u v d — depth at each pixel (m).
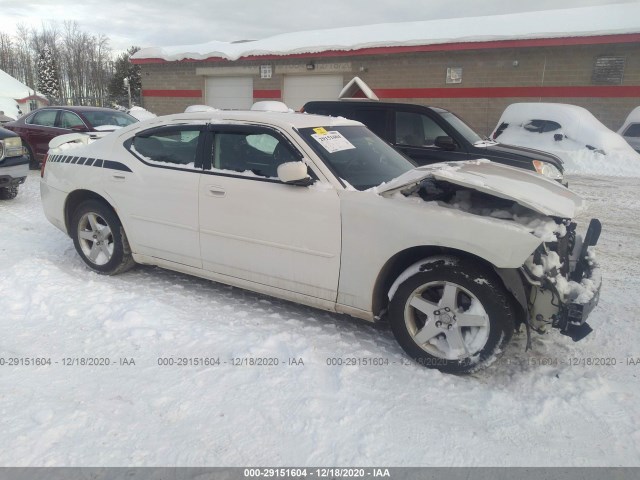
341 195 3.68
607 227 7.76
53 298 4.30
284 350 3.56
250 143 4.19
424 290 3.49
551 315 3.23
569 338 3.99
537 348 3.83
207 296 4.61
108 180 4.83
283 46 21.94
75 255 5.75
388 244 3.48
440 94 18.92
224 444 2.65
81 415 2.82
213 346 3.61
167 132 4.66
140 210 4.67
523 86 17.59
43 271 4.87
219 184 4.19
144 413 2.87
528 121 14.70
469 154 7.46
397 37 19.78
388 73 19.64
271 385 3.15
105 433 2.70
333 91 21.02
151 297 4.48
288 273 3.95
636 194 10.40
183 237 4.47
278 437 2.71
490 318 3.24
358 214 3.58
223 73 22.94
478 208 3.56
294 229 3.84
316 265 3.80
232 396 3.04
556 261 3.25
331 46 20.06
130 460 2.52
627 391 3.24
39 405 2.90
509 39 17.09
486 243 3.15
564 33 16.34
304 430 2.77
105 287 4.61
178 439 2.68
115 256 4.94
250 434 2.73
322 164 3.85
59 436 2.66
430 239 3.32
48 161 5.52
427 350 3.47
